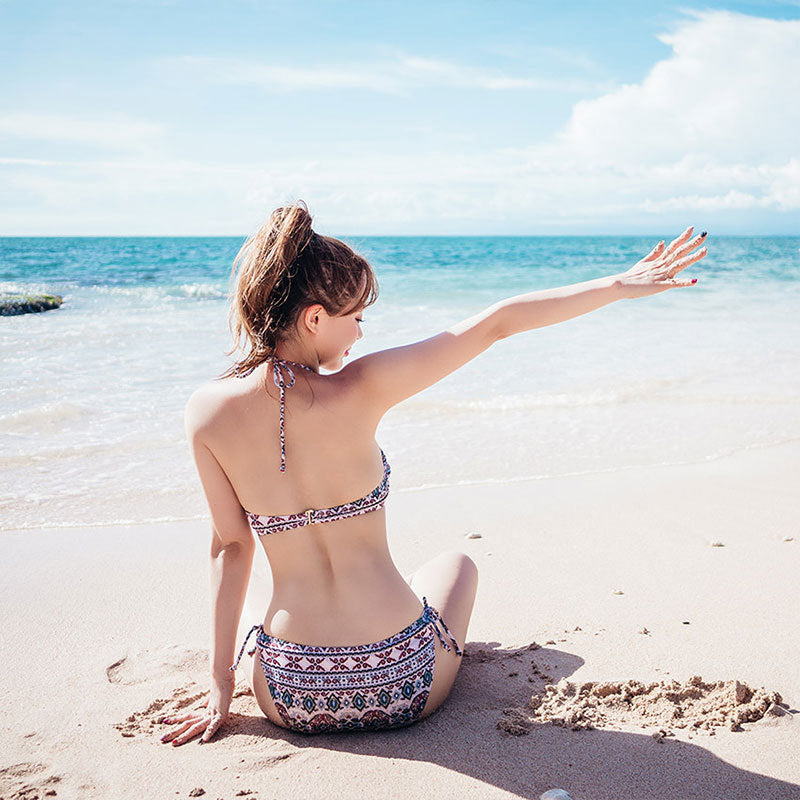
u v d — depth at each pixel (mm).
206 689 2646
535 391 7816
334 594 2129
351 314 2078
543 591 3432
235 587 2328
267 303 1999
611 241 104688
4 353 9250
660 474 5320
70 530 4324
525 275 26688
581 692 2525
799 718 2344
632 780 2049
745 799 1967
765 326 12734
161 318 13117
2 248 57344
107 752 2244
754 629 3000
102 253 46688
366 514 2105
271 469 2045
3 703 2561
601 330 12180
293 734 2289
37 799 2016
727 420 6805
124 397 7234
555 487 5062
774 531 4180
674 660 2754
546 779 2055
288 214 2014
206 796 2008
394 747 2201
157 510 4660
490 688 2568
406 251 54688
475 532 4230
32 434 6098
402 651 2154
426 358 2064
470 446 6020
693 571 3627
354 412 2039
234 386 2064
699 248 2174
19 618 3244
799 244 72562
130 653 2934
